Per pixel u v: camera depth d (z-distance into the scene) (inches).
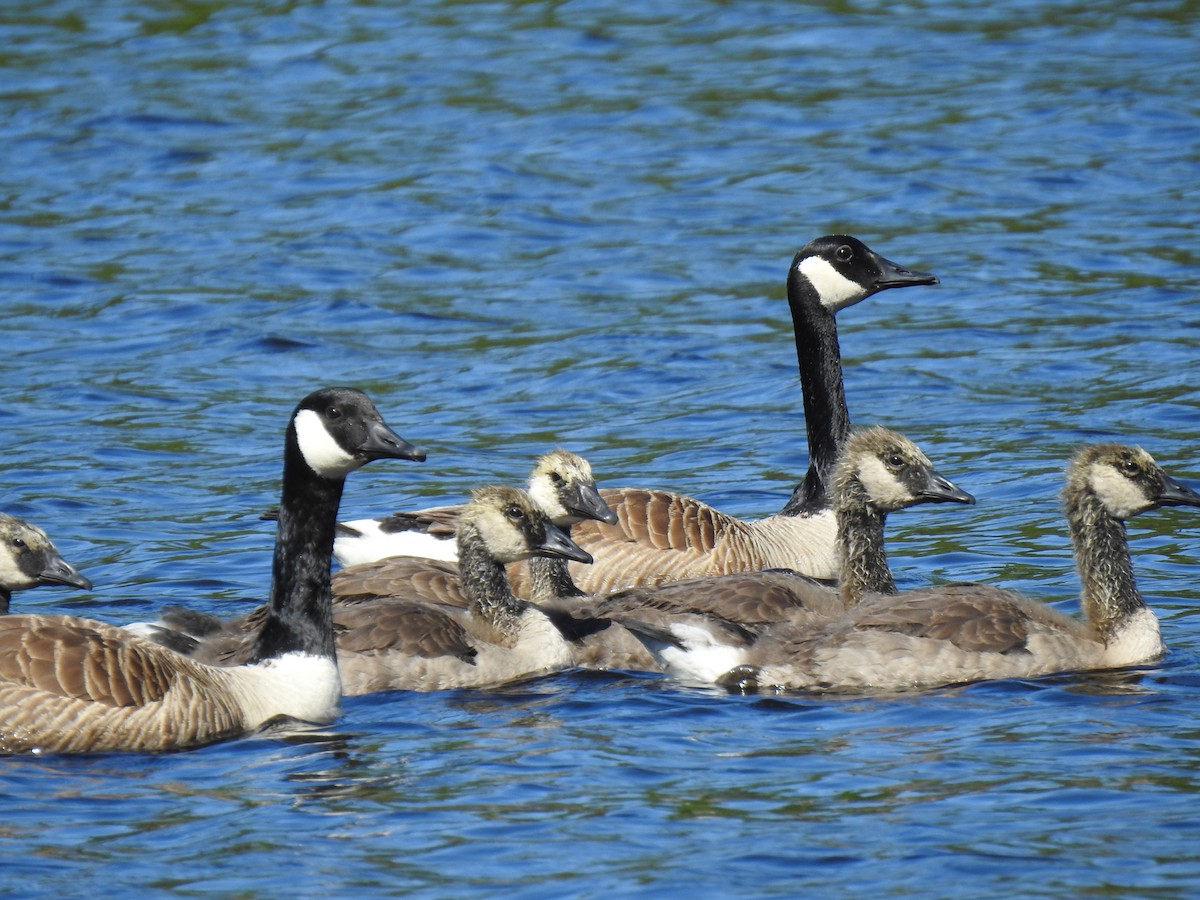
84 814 442.9
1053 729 502.0
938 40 1706.4
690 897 389.7
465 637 580.7
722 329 1045.2
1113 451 593.3
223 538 733.3
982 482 798.5
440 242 1216.2
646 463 839.7
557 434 879.7
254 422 895.1
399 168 1369.3
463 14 1833.2
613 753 488.4
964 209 1248.8
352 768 479.8
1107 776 458.3
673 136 1437.0
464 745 499.5
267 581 681.6
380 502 784.9
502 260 1181.1
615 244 1205.1
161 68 1636.3
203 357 999.6
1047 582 675.4
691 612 586.9
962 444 848.9
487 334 1042.1
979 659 564.4
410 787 462.6
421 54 1683.1
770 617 586.9
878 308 1089.4
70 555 709.9
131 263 1162.6
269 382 960.3
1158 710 521.0
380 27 1784.0
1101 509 594.9
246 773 476.4
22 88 1563.7
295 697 528.4
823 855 410.6
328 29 1777.8
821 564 724.0
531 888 396.2
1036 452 830.5
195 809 447.2
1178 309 1037.8
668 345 1017.5
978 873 398.9
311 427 526.6
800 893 390.6
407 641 569.3
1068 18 1771.7
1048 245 1167.6
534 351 1011.3
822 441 745.6
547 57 1670.8
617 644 598.9
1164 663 579.2
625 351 1008.9
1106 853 408.2
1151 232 1184.2
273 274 1146.0
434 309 1085.1
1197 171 1315.2
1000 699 539.2
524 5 1866.4
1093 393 912.3
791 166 1355.8
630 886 395.5
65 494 783.1
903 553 722.2
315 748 499.5
